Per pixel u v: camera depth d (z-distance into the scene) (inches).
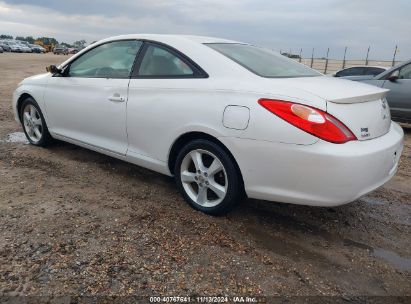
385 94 131.7
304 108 110.7
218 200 133.1
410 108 302.2
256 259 112.7
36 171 171.2
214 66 132.8
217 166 130.0
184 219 133.1
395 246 126.7
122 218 131.0
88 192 151.6
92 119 167.9
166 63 144.7
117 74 159.9
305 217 141.8
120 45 164.4
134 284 98.0
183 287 98.2
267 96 116.3
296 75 139.5
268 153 115.3
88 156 195.6
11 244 111.5
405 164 221.0
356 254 120.0
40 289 94.2
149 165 150.9
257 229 130.4
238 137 119.7
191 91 132.4
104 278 99.4
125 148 158.1
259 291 98.8
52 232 119.0
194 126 129.6
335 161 108.0
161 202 146.4
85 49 179.2
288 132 111.6
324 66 1233.4
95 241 115.6
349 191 111.2
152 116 142.8
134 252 111.3
